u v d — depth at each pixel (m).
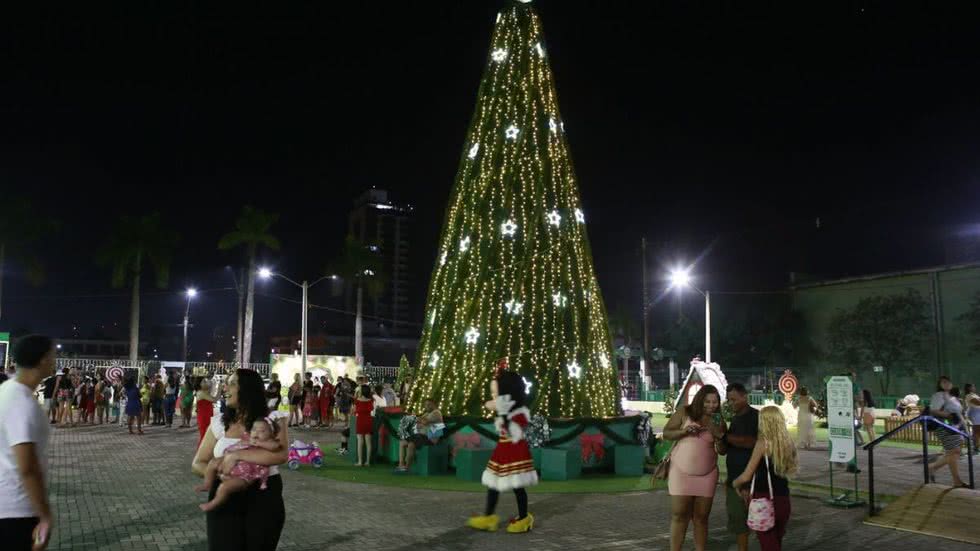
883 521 9.83
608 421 14.56
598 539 8.80
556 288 15.13
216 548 4.98
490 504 9.26
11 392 4.49
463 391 14.73
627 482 13.36
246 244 53.09
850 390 11.35
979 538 8.71
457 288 15.45
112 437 21.55
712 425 7.38
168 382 26.45
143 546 8.12
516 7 16.55
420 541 8.60
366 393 15.80
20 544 4.37
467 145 16.45
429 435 14.18
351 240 60.88
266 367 44.34
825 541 8.81
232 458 5.02
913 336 44.69
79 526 9.17
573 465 13.77
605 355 15.57
